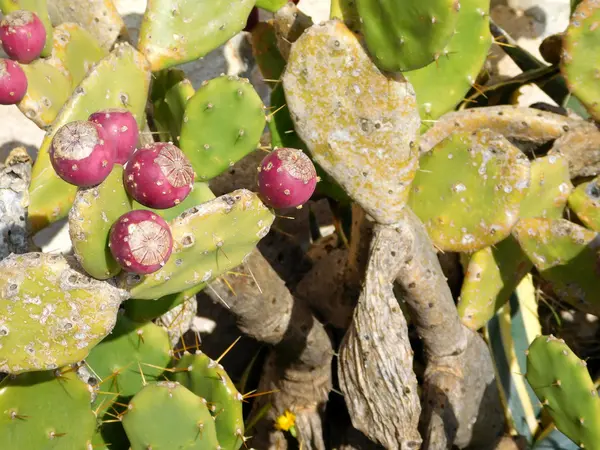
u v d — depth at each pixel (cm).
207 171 102
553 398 99
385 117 100
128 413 94
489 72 131
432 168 109
